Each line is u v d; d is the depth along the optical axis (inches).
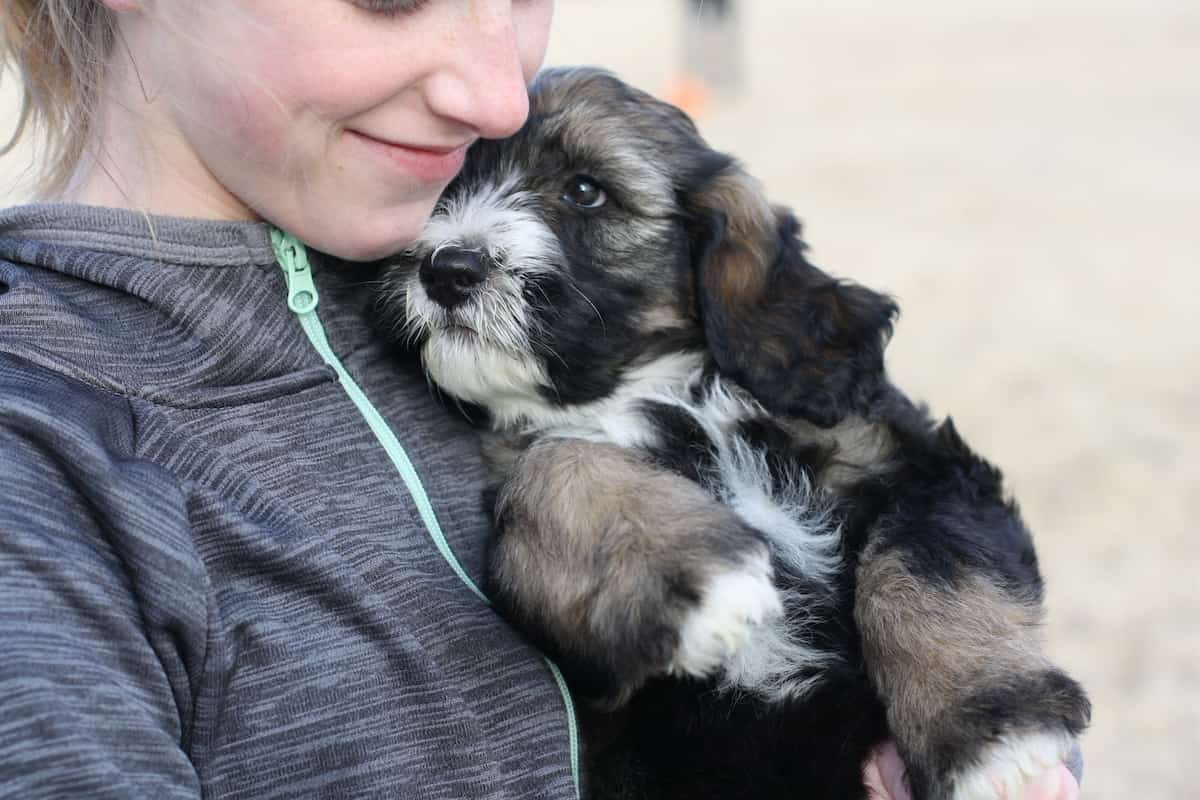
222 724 22.4
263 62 23.5
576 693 25.9
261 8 23.3
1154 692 49.7
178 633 21.9
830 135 147.7
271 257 25.0
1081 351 79.7
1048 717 26.3
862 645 27.8
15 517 21.0
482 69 24.4
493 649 24.5
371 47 23.7
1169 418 70.4
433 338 27.9
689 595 25.0
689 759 27.4
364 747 22.7
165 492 22.3
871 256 100.3
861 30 245.3
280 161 24.2
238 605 22.8
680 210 31.3
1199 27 224.7
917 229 108.4
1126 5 261.0
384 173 24.6
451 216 29.3
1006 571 28.2
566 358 29.1
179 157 25.2
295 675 22.7
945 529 28.3
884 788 27.6
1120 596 54.8
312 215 24.7
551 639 25.6
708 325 30.7
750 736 27.3
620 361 30.1
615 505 25.9
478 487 27.2
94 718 20.3
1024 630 27.5
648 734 27.4
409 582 24.0
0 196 26.2
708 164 31.6
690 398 30.2
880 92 175.9
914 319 86.4
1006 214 113.0
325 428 24.7
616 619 25.1
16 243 24.0
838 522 28.7
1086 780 45.6
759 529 27.1
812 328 31.0
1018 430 69.2
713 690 27.2
